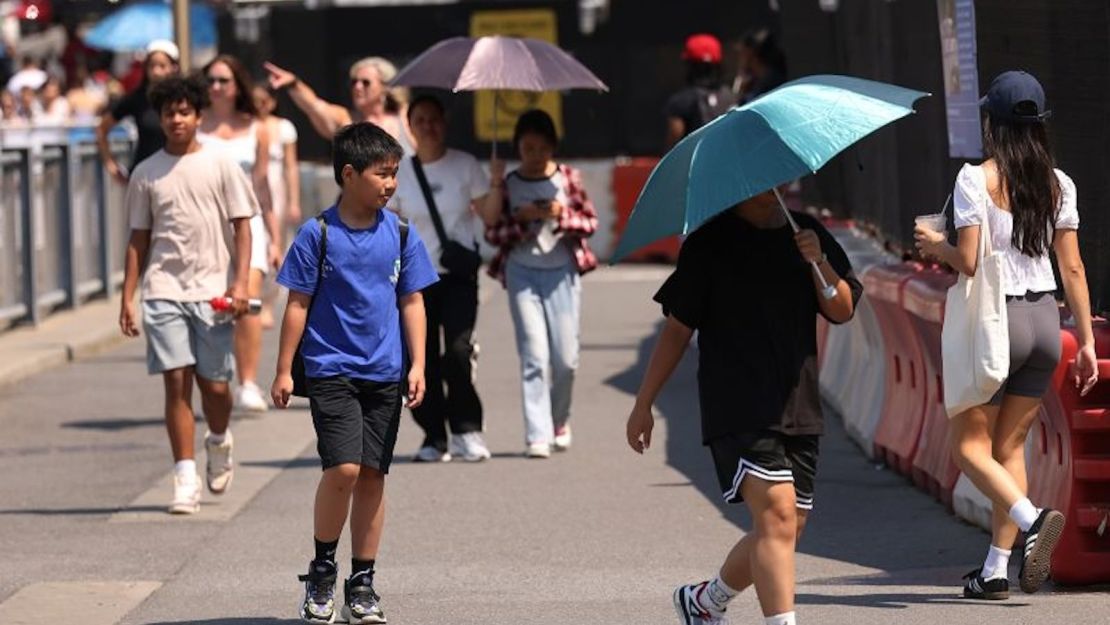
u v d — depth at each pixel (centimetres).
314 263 2327
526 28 7525
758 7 7444
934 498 3123
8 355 5012
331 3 7494
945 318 2339
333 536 2342
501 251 3616
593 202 7519
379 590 2562
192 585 2612
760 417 1927
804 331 1955
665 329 1983
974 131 2897
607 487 3300
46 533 2989
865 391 3694
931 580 2533
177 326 3048
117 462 3675
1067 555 2438
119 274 6475
